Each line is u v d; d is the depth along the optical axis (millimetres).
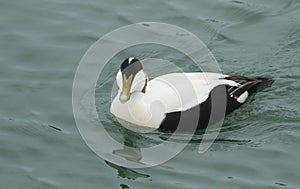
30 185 12375
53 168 12828
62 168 12828
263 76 15273
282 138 13641
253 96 14812
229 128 14039
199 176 12570
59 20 17234
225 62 16078
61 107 14531
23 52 16156
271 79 15086
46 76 15484
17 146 13375
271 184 12336
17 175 12648
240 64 15977
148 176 12570
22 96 14812
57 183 12422
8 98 14734
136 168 12805
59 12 17500
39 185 12367
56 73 15586
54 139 13586
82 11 17562
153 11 17594
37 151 13273
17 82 15234
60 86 15180
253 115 14328
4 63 15805
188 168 12820
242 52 16406
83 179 12516
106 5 17781
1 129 13820
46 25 17062
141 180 12461
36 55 16109
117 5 17781
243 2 17906
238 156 13141
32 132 13766
